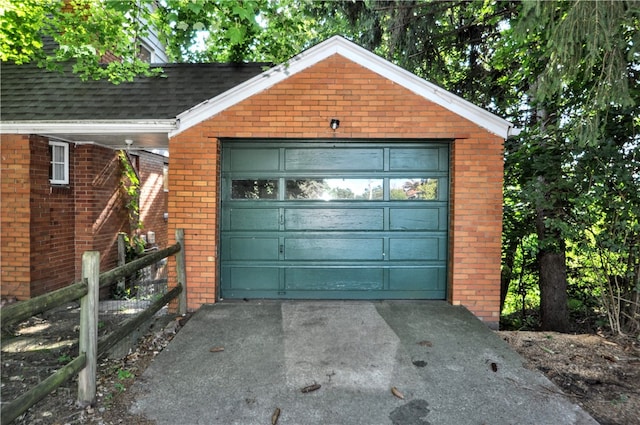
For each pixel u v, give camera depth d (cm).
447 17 895
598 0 326
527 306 927
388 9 812
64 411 286
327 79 527
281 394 308
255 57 744
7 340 450
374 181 551
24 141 600
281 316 481
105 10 579
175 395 307
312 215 553
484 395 309
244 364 357
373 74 526
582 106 510
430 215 552
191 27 584
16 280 605
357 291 554
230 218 552
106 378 338
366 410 288
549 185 541
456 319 475
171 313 521
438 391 314
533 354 405
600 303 555
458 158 526
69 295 268
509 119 816
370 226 554
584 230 522
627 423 279
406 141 547
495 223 525
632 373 362
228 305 523
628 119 501
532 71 624
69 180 703
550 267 663
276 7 541
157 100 594
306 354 378
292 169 549
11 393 321
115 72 622
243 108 529
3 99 607
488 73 848
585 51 391
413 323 461
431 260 554
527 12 359
